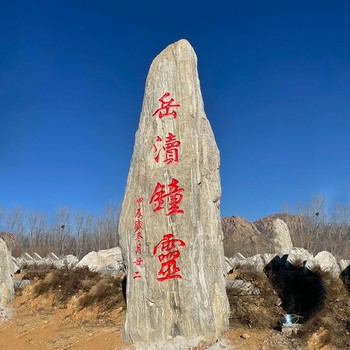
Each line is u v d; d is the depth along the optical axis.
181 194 8.33
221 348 7.66
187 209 8.24
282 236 20.86
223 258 8.74
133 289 8.52
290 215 33.22
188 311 7.97
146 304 8.30
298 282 10.67
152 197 8.60
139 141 9.12
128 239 8.81
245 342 7.91
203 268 8.20
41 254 26.55
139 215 8.71
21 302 11.77
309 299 9.84
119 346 8.34
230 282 10.83
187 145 8.54
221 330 8.14
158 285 8.23
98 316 10.41
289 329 8.34
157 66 9.23
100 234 29.00
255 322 8.84
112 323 9.80
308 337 8.07
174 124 8.74
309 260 11.75
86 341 8.83
